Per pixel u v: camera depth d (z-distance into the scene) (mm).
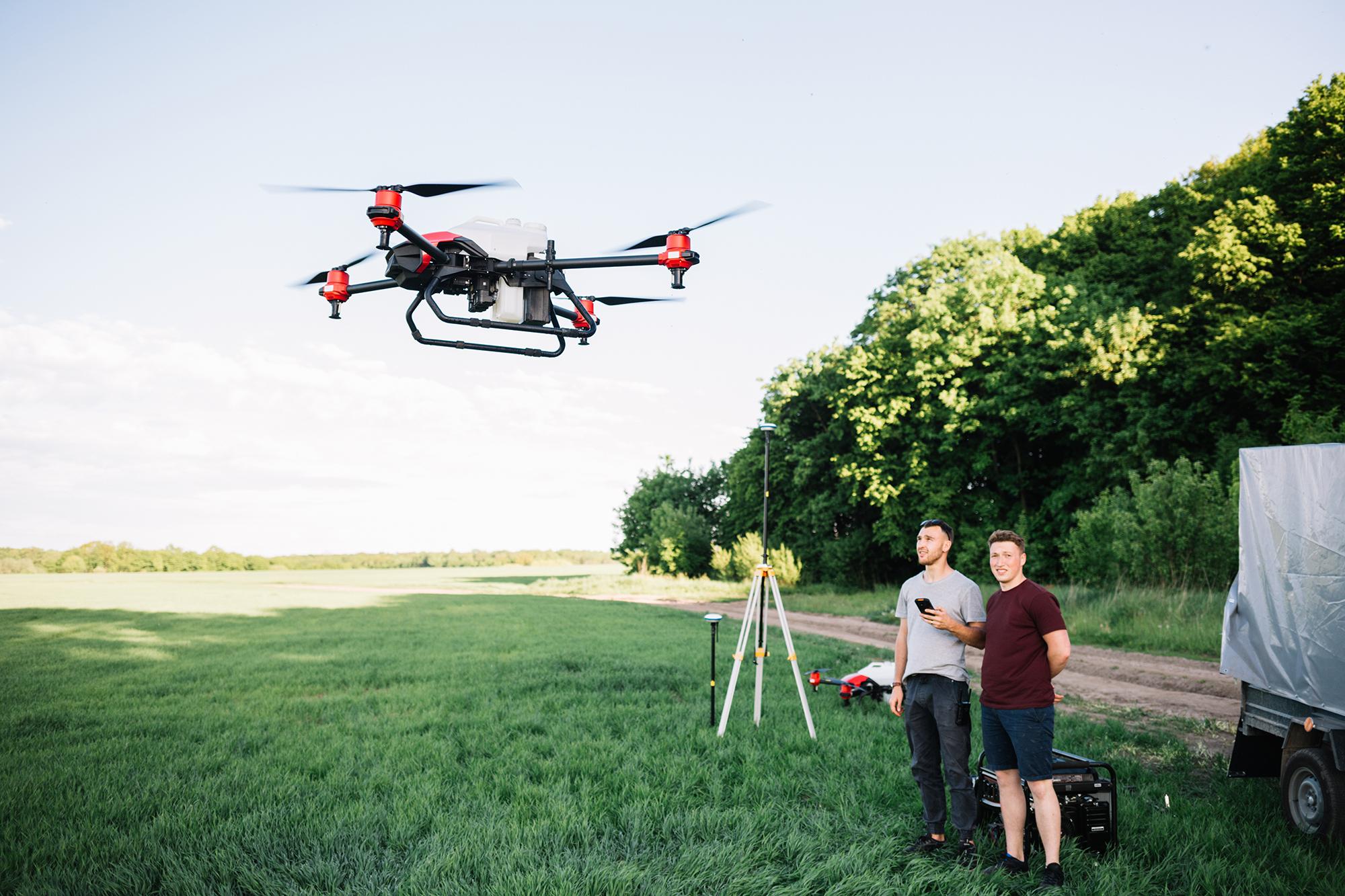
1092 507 32219
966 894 4613
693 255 6047
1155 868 4965
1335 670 5320
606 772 7312
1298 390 25531
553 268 6383
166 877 4953
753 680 13055
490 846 5398
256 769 7520
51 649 19375
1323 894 4594
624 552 79750
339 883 4906
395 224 5562
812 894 4777
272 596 50656
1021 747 4891
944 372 34812
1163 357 29172
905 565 44406
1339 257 26375
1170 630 17281
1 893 4758
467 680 13297
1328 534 5469
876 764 7395
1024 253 39875
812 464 42469
